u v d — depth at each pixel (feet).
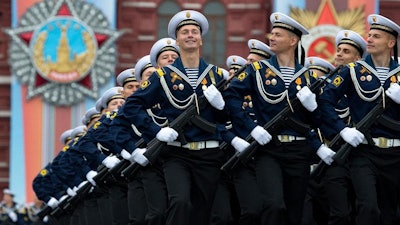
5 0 241.96
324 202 104.88
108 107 128.16
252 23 242.17
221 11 243.19
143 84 90.02
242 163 92.79
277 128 90.02
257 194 94.27
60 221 148.25
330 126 91.30
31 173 237.86
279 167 90.02
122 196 109.91
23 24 235.61
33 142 237.86
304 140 90.68
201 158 88.07
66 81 236.02
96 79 236.22
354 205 99.66
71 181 128.77
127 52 241.76
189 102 89.15
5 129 243.60
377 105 91.15
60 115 237.66
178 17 91.15
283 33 92.17
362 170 90.79
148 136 89.81
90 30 235.40
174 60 96.17
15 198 237.66
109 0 236.02
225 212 94.17
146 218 90.79
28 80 236.63
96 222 126.21
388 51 92.89
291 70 91.86
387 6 237.25
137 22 242.37
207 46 242.58
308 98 89.66
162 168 90.43
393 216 93.15
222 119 90.68
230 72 111.34
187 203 86.02
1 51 243.40
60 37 235.61
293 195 91.04
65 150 144.15
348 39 107.86
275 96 90.79
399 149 91.04
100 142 116.57
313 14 228.84
